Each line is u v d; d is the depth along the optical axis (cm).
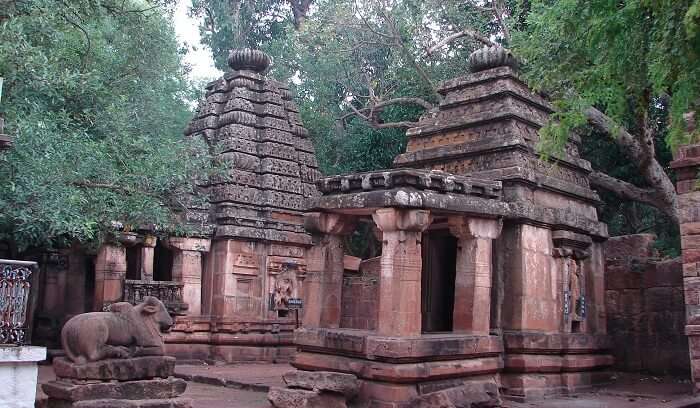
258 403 1059
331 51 2511
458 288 1112
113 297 1605
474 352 1053
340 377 952
